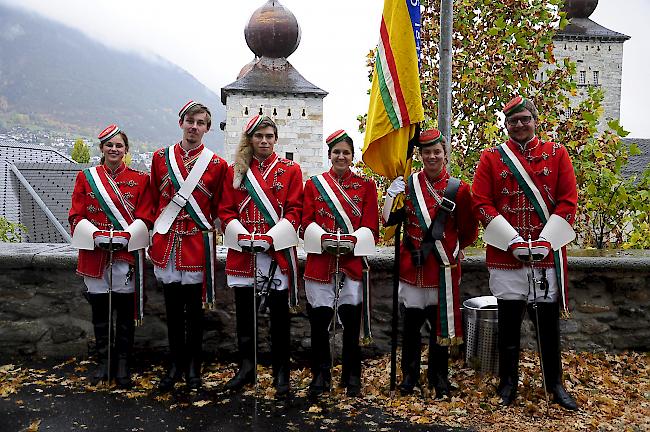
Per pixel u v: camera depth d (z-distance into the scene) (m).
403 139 4.23
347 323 4.11
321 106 28.08
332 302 4.05
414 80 4.20
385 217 4.06
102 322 4.35
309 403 4.01
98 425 3.69
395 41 4.19
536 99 7.61
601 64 33.75
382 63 4.23
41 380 4.43
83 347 4.90
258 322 4.82
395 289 4.13
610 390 4.27
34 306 4.89
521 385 4.23
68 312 4.90
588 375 4.51
